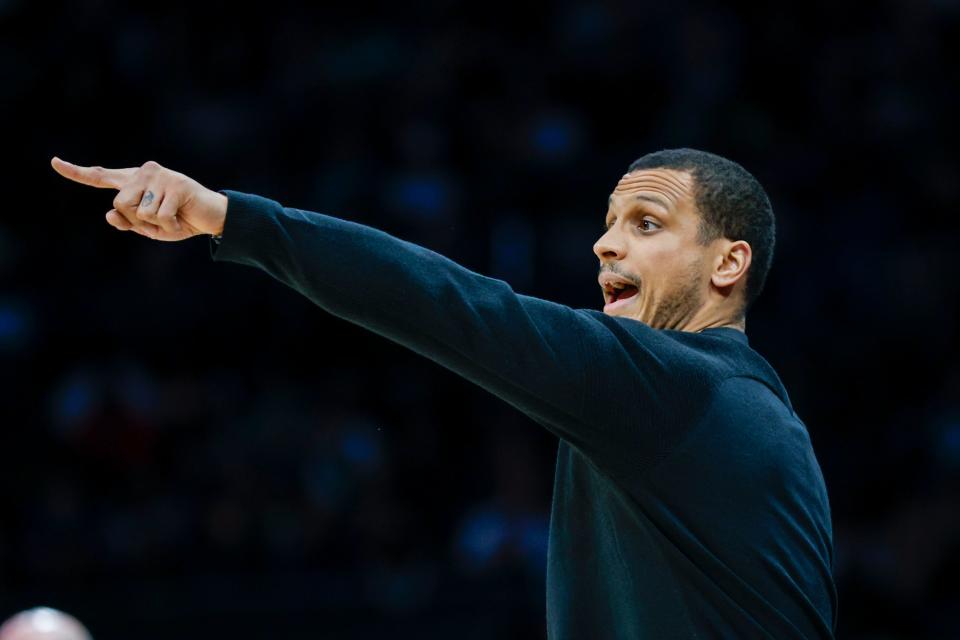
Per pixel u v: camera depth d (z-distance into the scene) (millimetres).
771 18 41906
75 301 37125
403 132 39562
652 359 8617
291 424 34062
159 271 37344
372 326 8180
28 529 31500
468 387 36094
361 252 8086
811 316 36594
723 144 39188
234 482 32188
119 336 36438
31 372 36062
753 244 9773
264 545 30984
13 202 38969
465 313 8125
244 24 42438
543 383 8266
